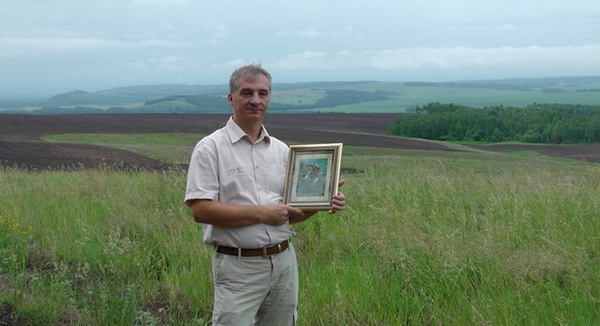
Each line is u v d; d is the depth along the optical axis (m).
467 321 5.09
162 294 6.41
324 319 5.38
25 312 5.50
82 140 49.91
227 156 3.90
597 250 6.40
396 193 10.01
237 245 3.86
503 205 8.52
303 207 3.92
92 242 7.83
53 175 17.19
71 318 5.53
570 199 8.49
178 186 11.41
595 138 85.69
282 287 4.04
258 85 3.89
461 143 87.06
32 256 7.72
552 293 5.27
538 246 6.47
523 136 90.81
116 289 6.05
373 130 98.25
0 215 9.33
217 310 3.96
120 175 16.20
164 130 64.88
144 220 8.52
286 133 74.62
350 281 6.07
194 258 7.15
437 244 6.38
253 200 3.89
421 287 5.72
